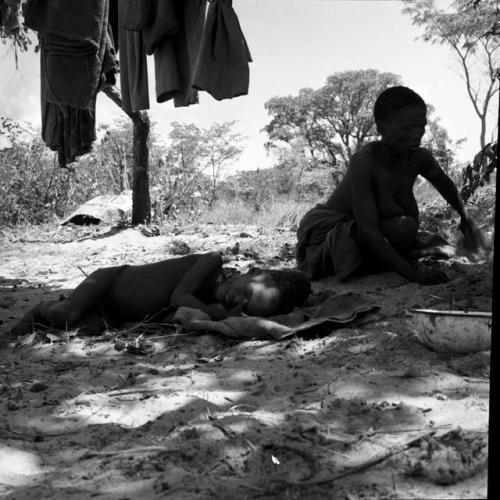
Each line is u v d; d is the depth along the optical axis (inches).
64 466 94.4
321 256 212.4
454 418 96.7
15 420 111.0
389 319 155.6
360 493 79.5
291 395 114.6
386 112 190.7
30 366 144.6
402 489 79.8
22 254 379.9
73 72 230.7
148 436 102.0
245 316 162.9
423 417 98.3
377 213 199.8
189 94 236.7
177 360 143.3
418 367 117.3
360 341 140.6
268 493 81.2
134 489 85.1
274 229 433.4
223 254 321.7
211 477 86.4
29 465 95.1
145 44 232.2
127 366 140.8
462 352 123.0
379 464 85.9
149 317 173.5
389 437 93.0
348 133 1574.8
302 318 161.0
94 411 114.0
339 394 110.7
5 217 564.4
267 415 105.3
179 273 173.8
